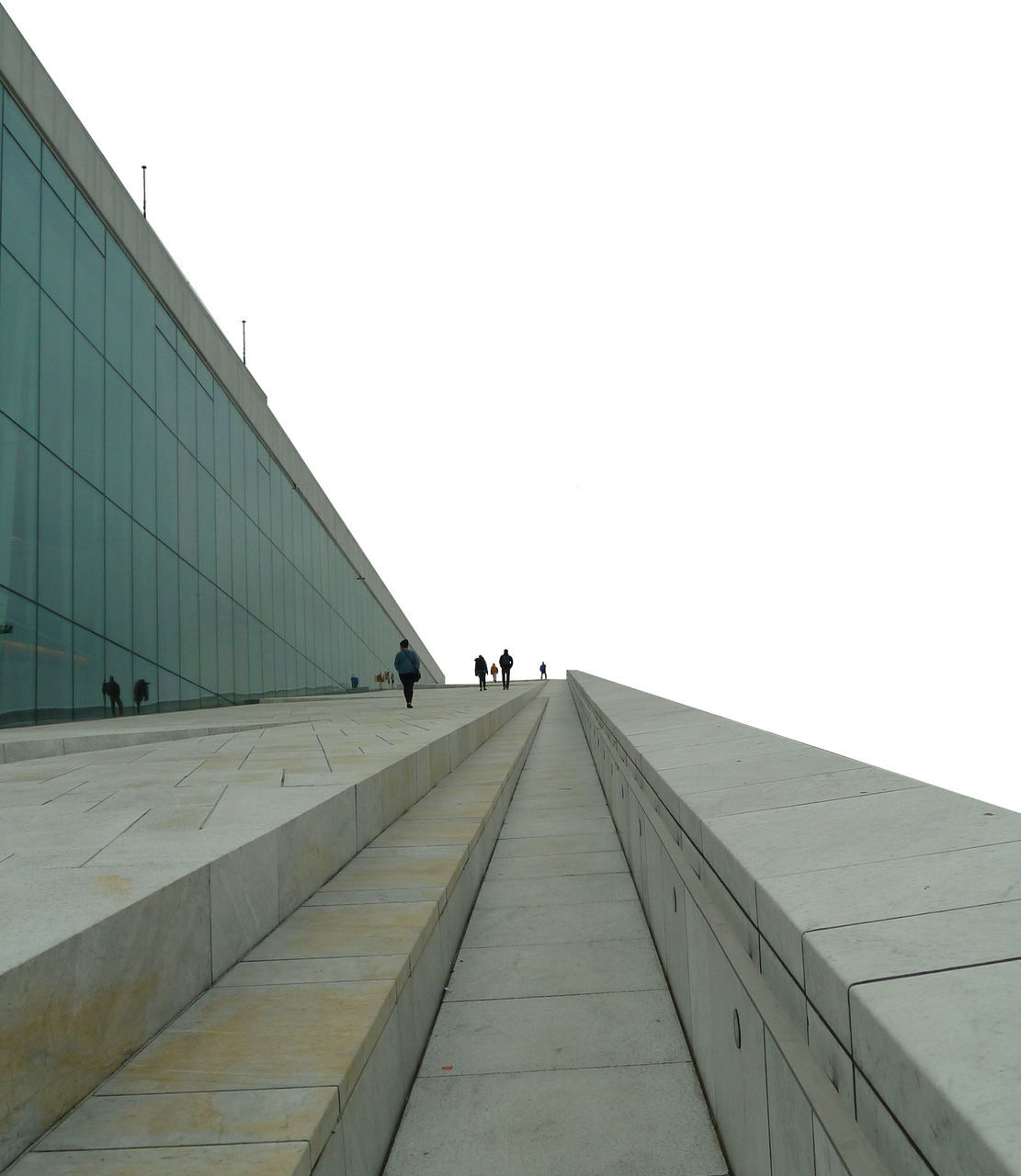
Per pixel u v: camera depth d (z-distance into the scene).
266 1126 2.29
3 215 14.05
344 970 3.51
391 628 60.88
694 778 4.43
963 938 1.91
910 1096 1.47
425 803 7.89
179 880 3.16
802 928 2.11
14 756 9.28
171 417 21.45
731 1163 2.94
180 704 21.39
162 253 21.08
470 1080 3.72
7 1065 2.17
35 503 14.70
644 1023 4.17
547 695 42.75
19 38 14.73
